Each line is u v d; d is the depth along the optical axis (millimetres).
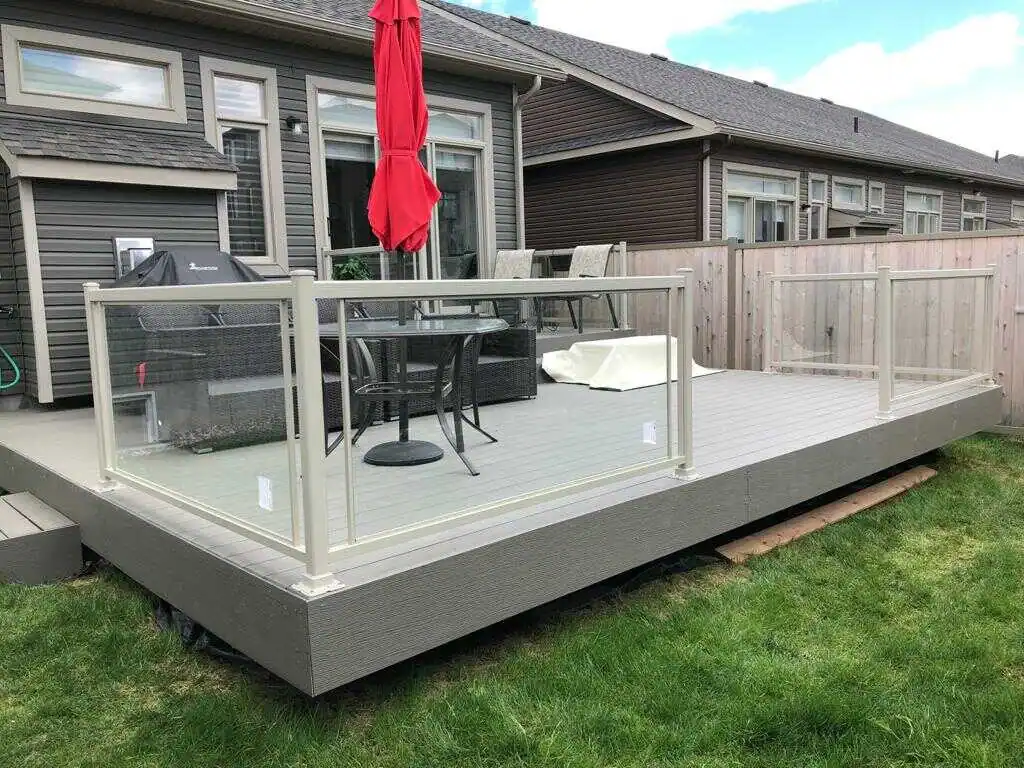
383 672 2635
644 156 11664
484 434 3812
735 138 10750
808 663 2648
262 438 2348
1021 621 2953
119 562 3115
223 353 2492
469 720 2307
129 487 3281
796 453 3783
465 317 3404
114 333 3172
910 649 2734
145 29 6129
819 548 3754
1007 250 6051
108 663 2691
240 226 6879
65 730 2318
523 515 2791
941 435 4941
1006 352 6109
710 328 7746
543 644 2854
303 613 2107
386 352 3652
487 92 8617
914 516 4207
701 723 2293
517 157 8969
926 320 4934
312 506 2131
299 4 6930
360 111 7648
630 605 3172
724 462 3541
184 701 2465
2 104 5445
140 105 6117
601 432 3525
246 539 2639
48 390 5336
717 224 11320
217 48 6543
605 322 4410
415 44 3873
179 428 2783
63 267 5340
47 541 3375
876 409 4816
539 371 5707
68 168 5164
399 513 2740
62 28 5707
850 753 2154
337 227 7562
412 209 3830
